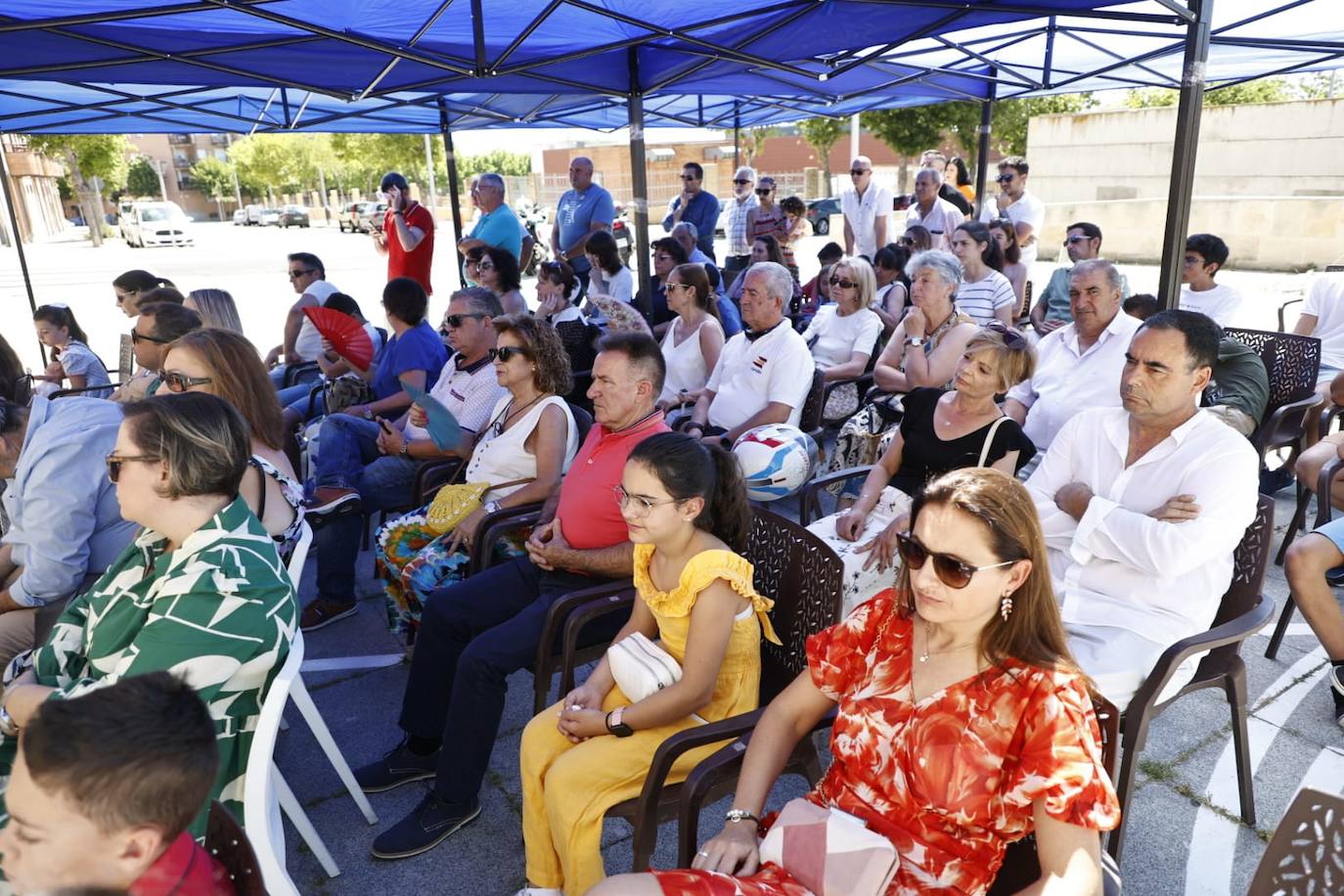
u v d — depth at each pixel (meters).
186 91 6.72
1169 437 2.62
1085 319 3.99
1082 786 1.50
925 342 4.54
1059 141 20.88
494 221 8.10
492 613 2.93
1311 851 1.34
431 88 6.71
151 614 1.90
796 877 1.62
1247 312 10.85
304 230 47.00
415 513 3.62
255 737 1.87
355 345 5.50
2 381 3.83
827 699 1.93
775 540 2.59
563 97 8.48
